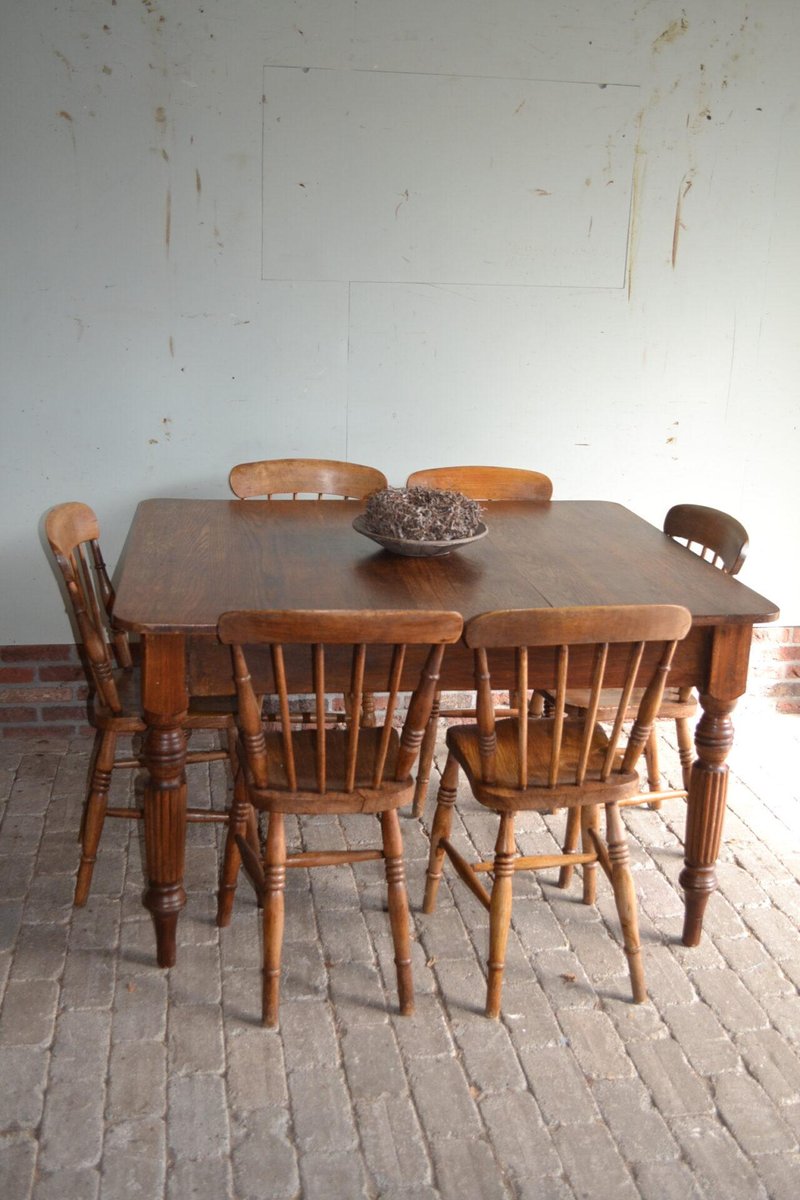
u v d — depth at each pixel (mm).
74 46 3180
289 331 3490
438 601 2426
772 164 3553
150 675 2281
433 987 2482
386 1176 1978
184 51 3227
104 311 3393
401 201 3426
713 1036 2359
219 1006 2400
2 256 3299
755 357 3721
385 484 3439
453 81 3350
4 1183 1930
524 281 3545
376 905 2785
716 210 3566
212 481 3598
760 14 3418
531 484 3482
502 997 2459
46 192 3271
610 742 2332
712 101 3471
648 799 2793
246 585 2490
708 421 3764
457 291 3525
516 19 3332
